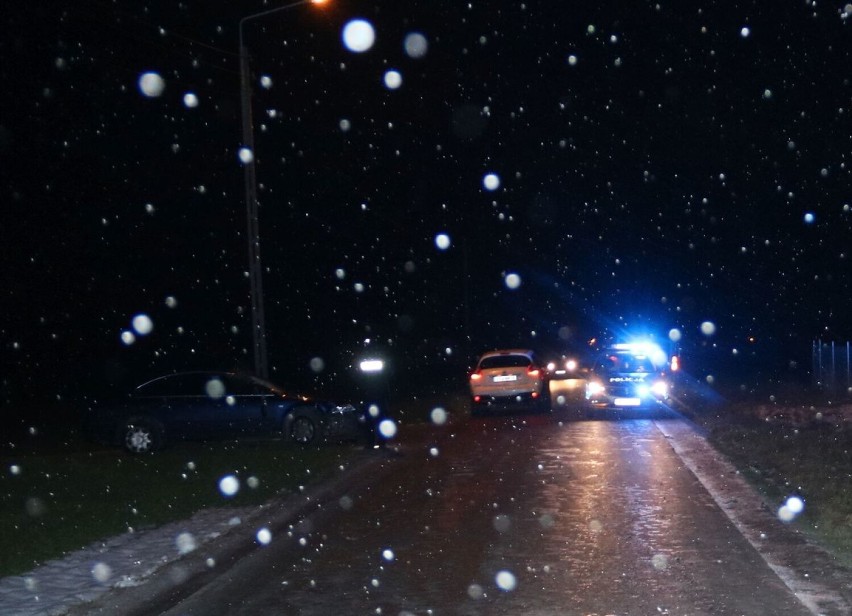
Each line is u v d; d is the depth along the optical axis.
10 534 11.19
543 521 11.95
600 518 12.00
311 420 20.25
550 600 8.53
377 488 15.05
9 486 14.83
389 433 19.59
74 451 20.97
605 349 27.61
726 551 10.10
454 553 10.45
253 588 9.35
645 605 8.30
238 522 12.01
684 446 18.86
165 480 15.35
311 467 16.73
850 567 9.28
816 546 10.17
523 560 10.02
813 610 8.01
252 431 20.30
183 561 9.95
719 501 12.88
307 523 12.46
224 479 15.40
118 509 12.82
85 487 14.70
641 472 15.60
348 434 20.28
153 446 20.14
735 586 8.79
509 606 8.40
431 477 15.97
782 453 16.33
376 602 8.70
